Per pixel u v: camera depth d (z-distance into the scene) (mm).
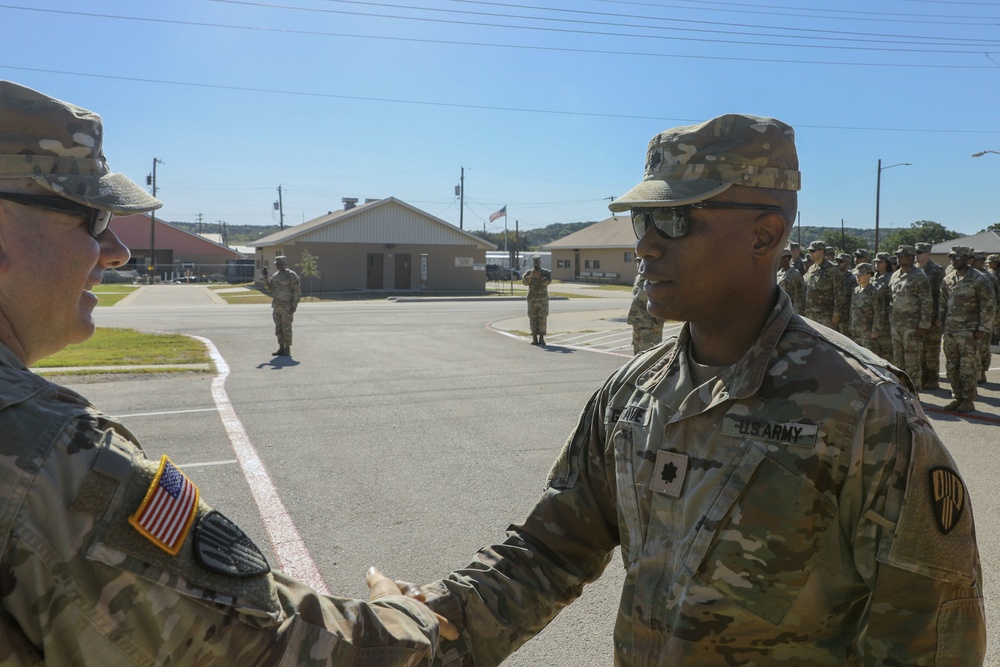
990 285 8773
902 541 1374
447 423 8016
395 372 11688
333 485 5828
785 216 1646
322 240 41156
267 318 22797
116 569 1080
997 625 3650
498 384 10570
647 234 1693
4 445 1060
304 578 4188
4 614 1053
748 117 1631
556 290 44594
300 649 1288
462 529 4914
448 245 43562
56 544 1053
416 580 4172
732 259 1625
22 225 1259
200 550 1165
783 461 1456
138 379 10773
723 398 1547
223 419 8141
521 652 3455
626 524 1682
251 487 5766
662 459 1614
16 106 1253
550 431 7652
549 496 1883
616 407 1788
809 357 1526
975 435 7688
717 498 1500
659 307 1694
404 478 6012
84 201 1281
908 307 10742
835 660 1481
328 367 12211
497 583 1803
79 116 1324
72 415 1132
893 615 1381
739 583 1463
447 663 1676
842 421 1435
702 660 1479
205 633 1157
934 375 10938
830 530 1452
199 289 43531
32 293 1281
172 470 1205
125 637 1093
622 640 1662
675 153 1650
